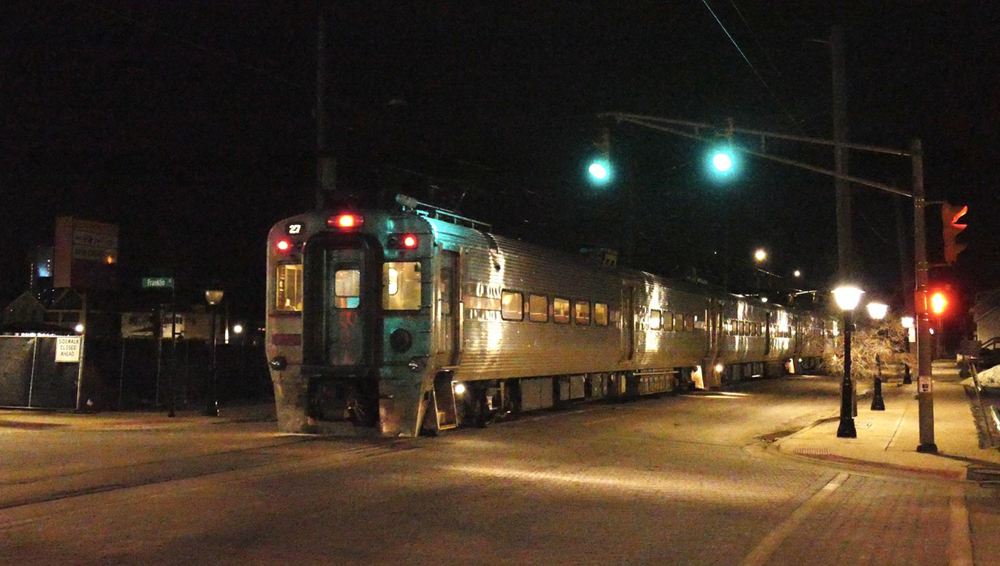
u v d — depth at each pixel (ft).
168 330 85.20
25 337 74.74
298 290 55.21
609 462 46.32
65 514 29.66
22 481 36.09
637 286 89.30
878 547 27.96
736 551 26.81
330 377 53.36
